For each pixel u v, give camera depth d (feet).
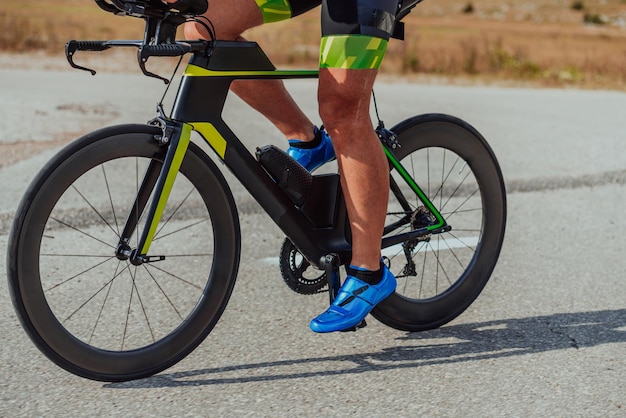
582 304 10.58
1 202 14.85
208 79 7.95
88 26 67.56
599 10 175.83
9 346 8.88
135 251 7.82
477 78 47.34
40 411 7.47
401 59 53.06
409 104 31.55
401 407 7.66
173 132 7.84
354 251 8.64
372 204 8.42
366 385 8.11
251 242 13.20
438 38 82.17
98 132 7.54
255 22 8.29
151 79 35.88
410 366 8.57
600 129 26.23
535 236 13.84
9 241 7.28
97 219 14.06
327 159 9.39
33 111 25.25
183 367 8.47
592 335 9.49
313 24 82.99
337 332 9.52
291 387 8.05
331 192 8.80
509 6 178.81
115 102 27.99
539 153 21.42
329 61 7.94
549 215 15.26
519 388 8.09
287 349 8.99
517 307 10.44
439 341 9.29
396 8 8.20
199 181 8.17
